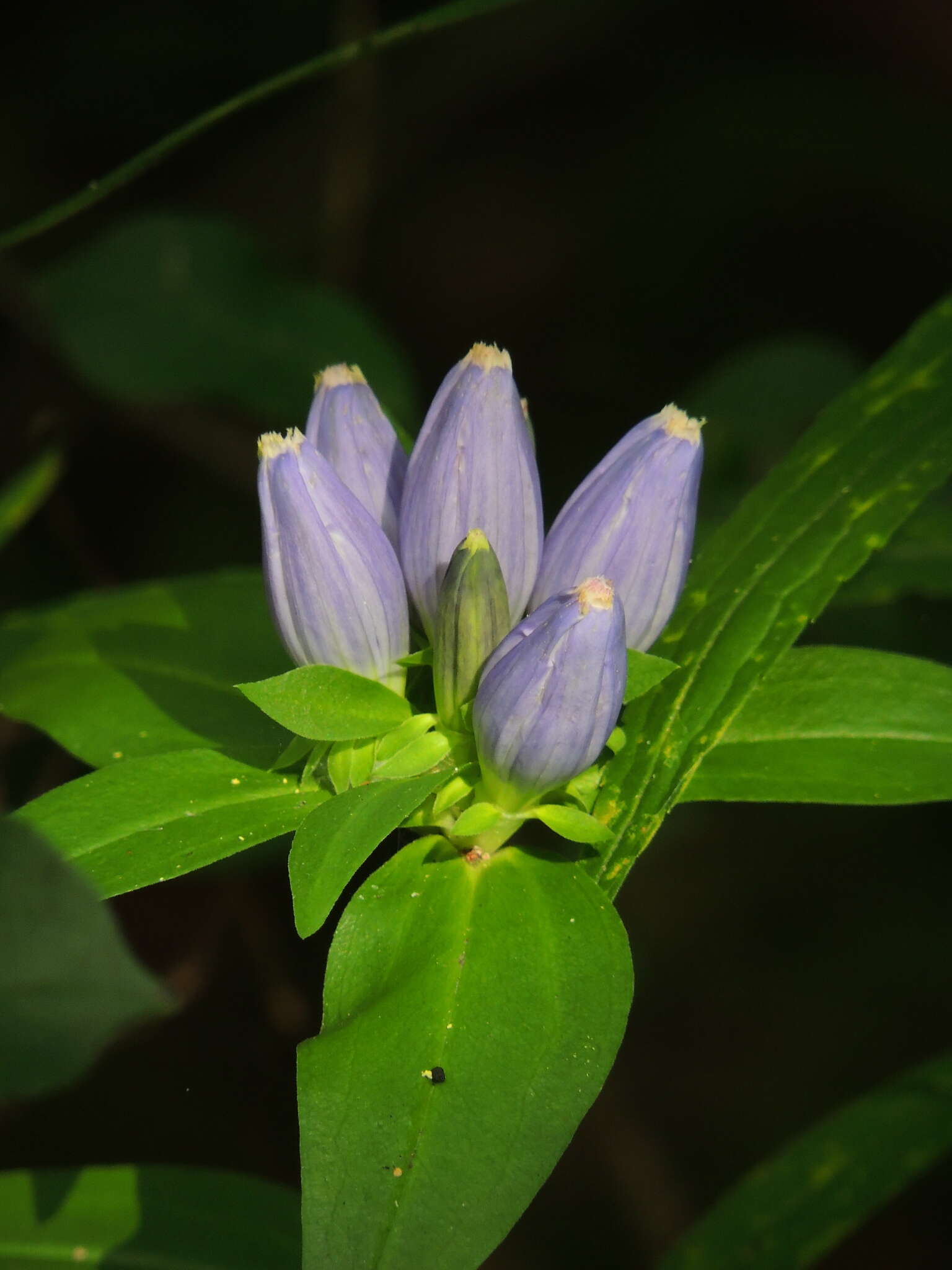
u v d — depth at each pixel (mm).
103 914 454
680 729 507
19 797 660
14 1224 525
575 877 497
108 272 718
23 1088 456
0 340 851
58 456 627
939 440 526
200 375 699
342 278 908
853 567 519
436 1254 470
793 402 703
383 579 504
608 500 507
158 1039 642
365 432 519
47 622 555
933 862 699
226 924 623
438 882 497
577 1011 485
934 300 912
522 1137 476
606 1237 650
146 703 544
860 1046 670
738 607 518
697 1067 686
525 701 492
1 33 918
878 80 927
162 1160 634
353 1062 479
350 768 500
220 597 556
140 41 919
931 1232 640
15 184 913
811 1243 549
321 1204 472
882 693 517
